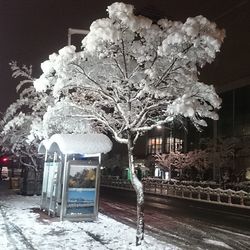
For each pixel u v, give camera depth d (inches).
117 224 589.6
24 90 886.4
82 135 617.0
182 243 490.3
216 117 417.4
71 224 567.2
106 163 3270.2
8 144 1209.4
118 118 541.6
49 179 700.7
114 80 439.2
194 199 1357.0
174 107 381.4
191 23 364.8
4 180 2444.6
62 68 406.6
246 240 538.9
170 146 3056.1
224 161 2268.7
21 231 494.6
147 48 412.2
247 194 1158.3
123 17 377.1
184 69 417.7
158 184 1828.2
